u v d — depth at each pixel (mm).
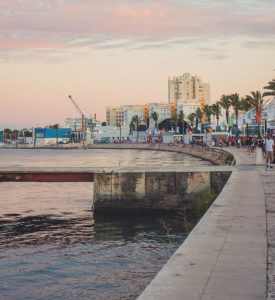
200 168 39562
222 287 8156
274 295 7828
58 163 115062
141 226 30750
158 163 101688
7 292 16422
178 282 8398
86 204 41469
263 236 12469
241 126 143625
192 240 11961
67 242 25812
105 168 40062
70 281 17672
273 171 36469
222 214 16250
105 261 21016
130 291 16219
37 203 42156
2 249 24000
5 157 166750
